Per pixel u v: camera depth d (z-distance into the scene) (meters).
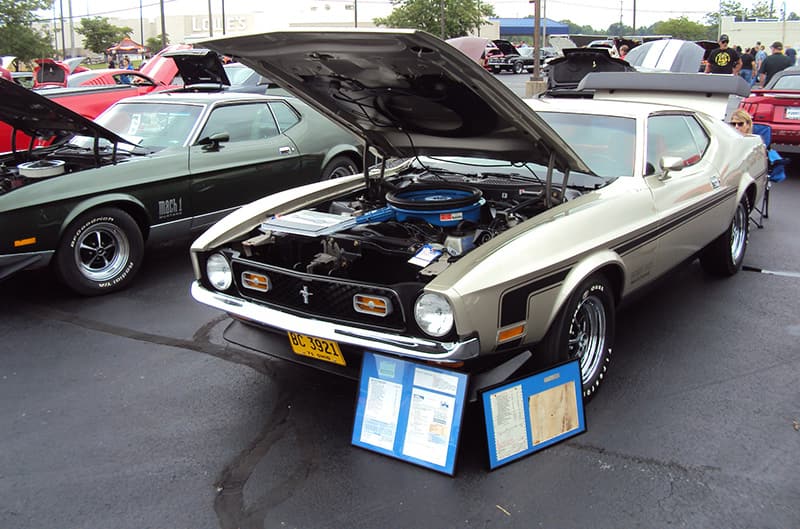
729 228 5.04
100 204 5.15
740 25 42.47
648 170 3.98
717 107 5.45
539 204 3.71
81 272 5.11
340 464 3.00
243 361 4.09
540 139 3.37
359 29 2.69
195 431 3.32
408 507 2.70
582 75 9.61
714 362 3.92
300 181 6.89
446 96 3.32
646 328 4.42
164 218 5.65
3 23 32.03
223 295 3.48
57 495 2.83
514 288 2.91
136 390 3.75
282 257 3.66
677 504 2.68
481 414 2.88
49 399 3.66
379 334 2.91
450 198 3.54
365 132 4.11
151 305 5.07
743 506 2.66
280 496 2.79
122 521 2.66
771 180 6.88
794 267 5.61
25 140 8.09
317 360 3.24
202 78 9.73
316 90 3.66
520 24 60.25
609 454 3.02
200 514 2.70
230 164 6.12
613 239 3.42
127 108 6.52
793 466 2.92
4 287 5.51
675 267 4.23
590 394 3.48
